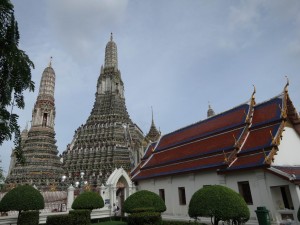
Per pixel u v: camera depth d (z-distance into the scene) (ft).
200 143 97.45
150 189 109.40
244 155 75.05
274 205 63.00
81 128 266.98
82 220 76.84
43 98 217.15
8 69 37.32
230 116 92.48
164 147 119.14
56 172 190.70
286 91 77.51
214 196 48.06
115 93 299.38
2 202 75.66
